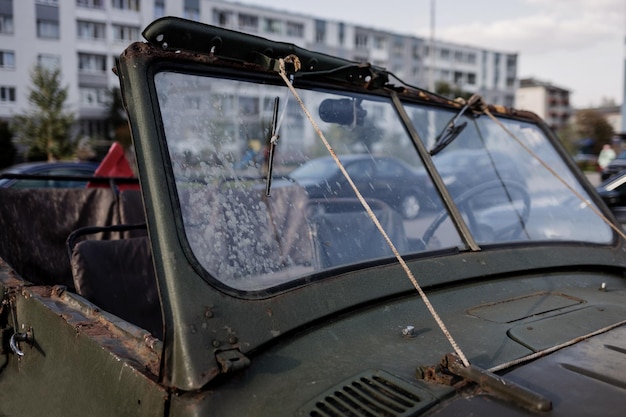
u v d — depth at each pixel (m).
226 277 1.38
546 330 1.45
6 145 29.86
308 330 1.40
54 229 2.83
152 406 1.23
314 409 1.13
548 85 85.62
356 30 53.84
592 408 1.09
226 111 1.73
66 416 1.51
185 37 1.52
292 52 1.78
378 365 1.29
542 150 2.49
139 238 2.54
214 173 1.59
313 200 1.95
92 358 1.45
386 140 2.13
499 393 1.15
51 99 22.30
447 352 1.35
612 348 1.34
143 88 1.41
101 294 2.26
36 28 39.69
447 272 1.72
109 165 4.27
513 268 1.85
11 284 1.94
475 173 2.23
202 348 1.22
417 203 2.02
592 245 2.16
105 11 41.66
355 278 1.57
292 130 2.08
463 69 65.00
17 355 1.82
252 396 1.19
